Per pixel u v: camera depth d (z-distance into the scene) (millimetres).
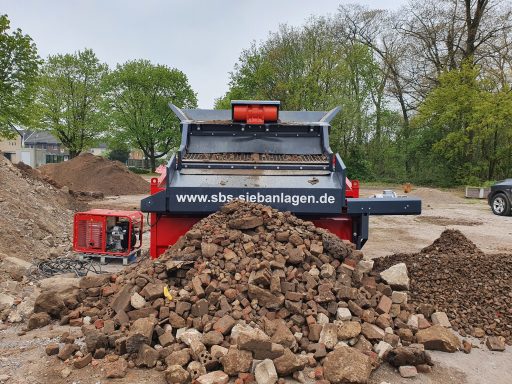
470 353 4363
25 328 4793
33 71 24234
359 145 36188
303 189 5254
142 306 4371
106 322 4309
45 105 40125
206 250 4633
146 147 50562
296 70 34781
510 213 16531
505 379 3900
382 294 4738
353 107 32750
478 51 31094
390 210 5430
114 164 26906
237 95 39281
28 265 7074
